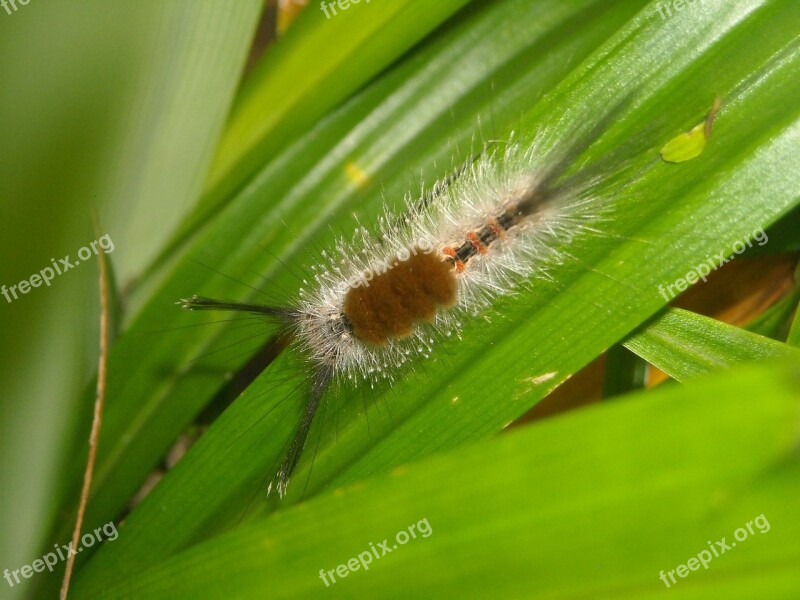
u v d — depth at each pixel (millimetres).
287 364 117
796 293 120
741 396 86
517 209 115
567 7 120
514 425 127
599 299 109
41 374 113
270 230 121
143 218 121
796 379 84
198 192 123
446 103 121
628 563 91
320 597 98
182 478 115
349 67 118
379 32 117
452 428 110
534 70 120
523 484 91
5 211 109
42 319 112
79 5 108
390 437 111
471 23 121
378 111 122
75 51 109
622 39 109
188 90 117
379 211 120
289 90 120
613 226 110
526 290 113
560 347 109
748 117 107
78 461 118
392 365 115
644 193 109
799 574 89
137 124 114
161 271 122
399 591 96
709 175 107
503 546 93
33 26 107
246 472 114
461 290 116
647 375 122
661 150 109
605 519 90
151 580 103
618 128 110
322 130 122
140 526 115
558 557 92
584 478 90
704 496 88
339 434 113
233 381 130
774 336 121
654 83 109
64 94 109
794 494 88
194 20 113
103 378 110
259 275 121
